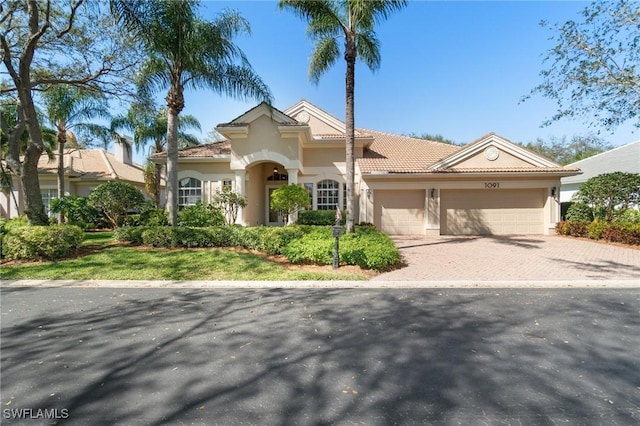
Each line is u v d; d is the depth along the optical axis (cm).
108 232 1747
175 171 1348
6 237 994
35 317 572
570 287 777
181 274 877
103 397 336
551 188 1794
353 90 1252
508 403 322
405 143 2411
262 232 1173
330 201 2025
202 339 479
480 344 458
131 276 855
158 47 1239
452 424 291
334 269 930
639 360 411
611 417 301
